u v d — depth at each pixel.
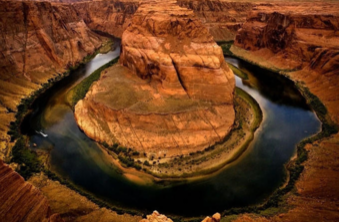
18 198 17.33
